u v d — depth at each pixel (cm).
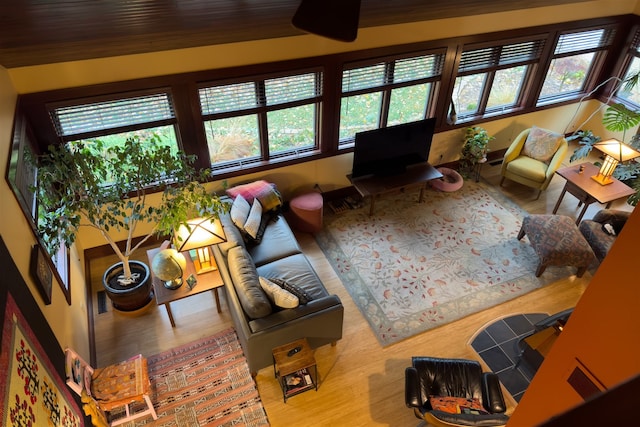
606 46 679
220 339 449
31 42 335
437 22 534
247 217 488
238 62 468
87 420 337
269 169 566
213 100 490
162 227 405
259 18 396
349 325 468
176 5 316
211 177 534
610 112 709
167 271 411
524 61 634
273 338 380
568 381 201
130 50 405
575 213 625
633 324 167
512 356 443
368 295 501
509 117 693
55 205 401
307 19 172
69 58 391
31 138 411
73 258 454
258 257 471
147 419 382
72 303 401
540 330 408
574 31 630
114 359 429
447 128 651
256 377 418
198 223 409
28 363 247
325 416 390
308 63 499
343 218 609
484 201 644
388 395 407
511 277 526
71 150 445
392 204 635
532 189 672
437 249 562
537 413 225
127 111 458
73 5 278
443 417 306
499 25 573
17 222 303
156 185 504
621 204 640
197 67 453
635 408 35
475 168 703
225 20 383
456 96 642
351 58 517
